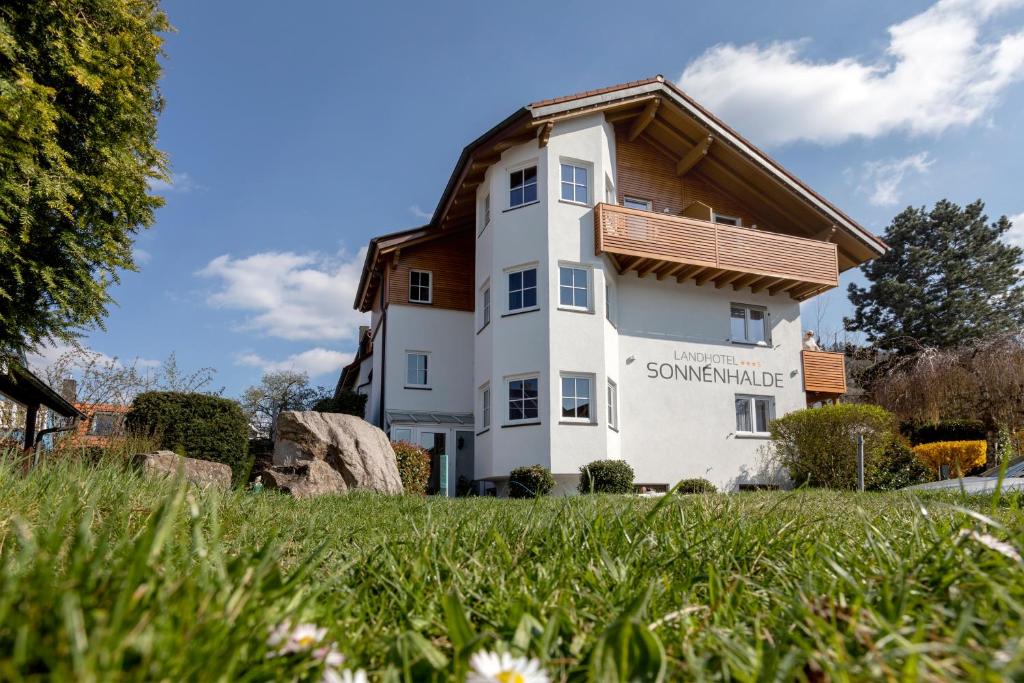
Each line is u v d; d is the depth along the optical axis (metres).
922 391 24.16
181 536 2.26
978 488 9.11
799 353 20.23
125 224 9.37
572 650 1.42
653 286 19.02
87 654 0.88
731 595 1.72
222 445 15.26
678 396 18.56
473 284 20.95
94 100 8.88
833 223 20.08
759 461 18.94
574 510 3.25
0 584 1.02
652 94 18.17
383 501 6.92
